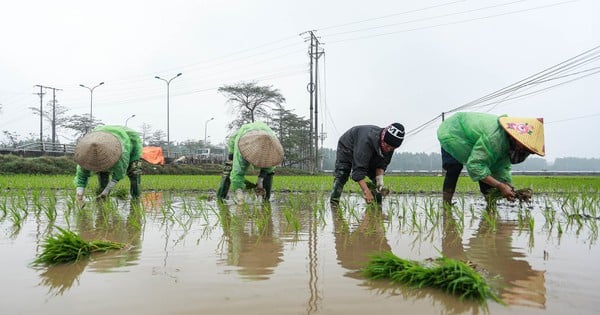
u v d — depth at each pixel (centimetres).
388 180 1794
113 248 390
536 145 659
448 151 746
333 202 823
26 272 311
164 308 236
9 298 253
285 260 348
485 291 251
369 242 425
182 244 414
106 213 645
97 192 910
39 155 3316
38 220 581
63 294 260
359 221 575
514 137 658
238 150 803
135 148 888
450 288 261
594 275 303
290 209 714
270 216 623
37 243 419
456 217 623
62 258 343
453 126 738
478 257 360
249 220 580
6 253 374
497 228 517
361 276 299
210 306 239
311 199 924
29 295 259
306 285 278
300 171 3953
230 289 269
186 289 269
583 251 384
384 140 702
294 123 5722
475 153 688
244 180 825
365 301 246
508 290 268
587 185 1468
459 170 788
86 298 253
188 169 3519
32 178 1792
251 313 228
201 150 5662
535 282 285
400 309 233
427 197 986
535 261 346
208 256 362
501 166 730
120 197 962
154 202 845
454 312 229
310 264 334
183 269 319
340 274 304
